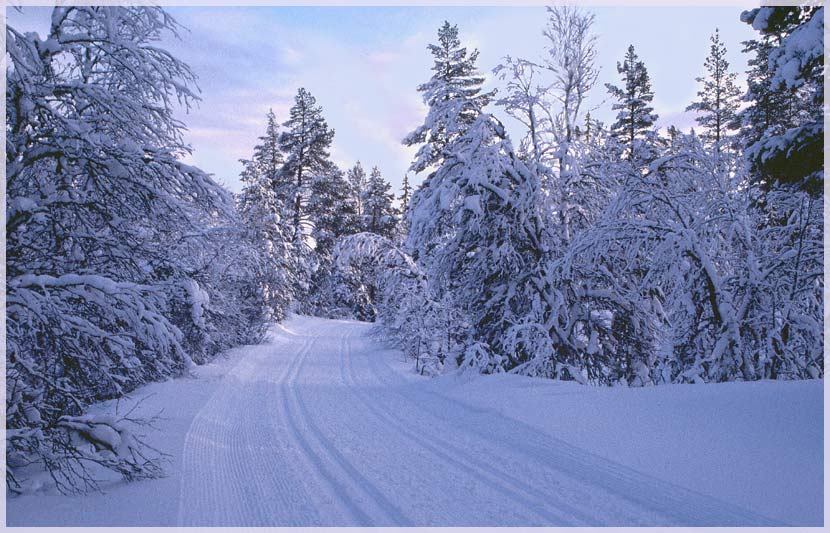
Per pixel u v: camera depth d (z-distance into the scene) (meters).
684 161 13.01
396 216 55.91
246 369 19.20
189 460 7.75
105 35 8.30
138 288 7.16
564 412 9.50
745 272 12.02
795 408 7.36
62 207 7.76
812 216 11.18
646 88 30.81
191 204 9.16
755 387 8.62
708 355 12.43
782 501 5.33
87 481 6.70
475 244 15.95
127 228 8.73
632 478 6.50
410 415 11.54
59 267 7.77
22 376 7.04
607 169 14.50
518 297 15.47
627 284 14.63
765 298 11.72
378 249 22.81
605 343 15.58
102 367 7.30
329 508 6.02
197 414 10.78
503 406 10.62
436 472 7.39
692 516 5.39
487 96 25.44
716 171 12.89
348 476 7.25
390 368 20.98
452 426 10.24
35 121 7.53
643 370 15.14
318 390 15.31
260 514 5.80
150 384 14.11
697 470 6.36
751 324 11.81
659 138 14.85
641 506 5.78
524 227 15.63
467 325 21.39
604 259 14.38
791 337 11.93
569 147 15.17
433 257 17.25
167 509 5.69
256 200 39.19
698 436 7.27
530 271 15.18
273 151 50.53
